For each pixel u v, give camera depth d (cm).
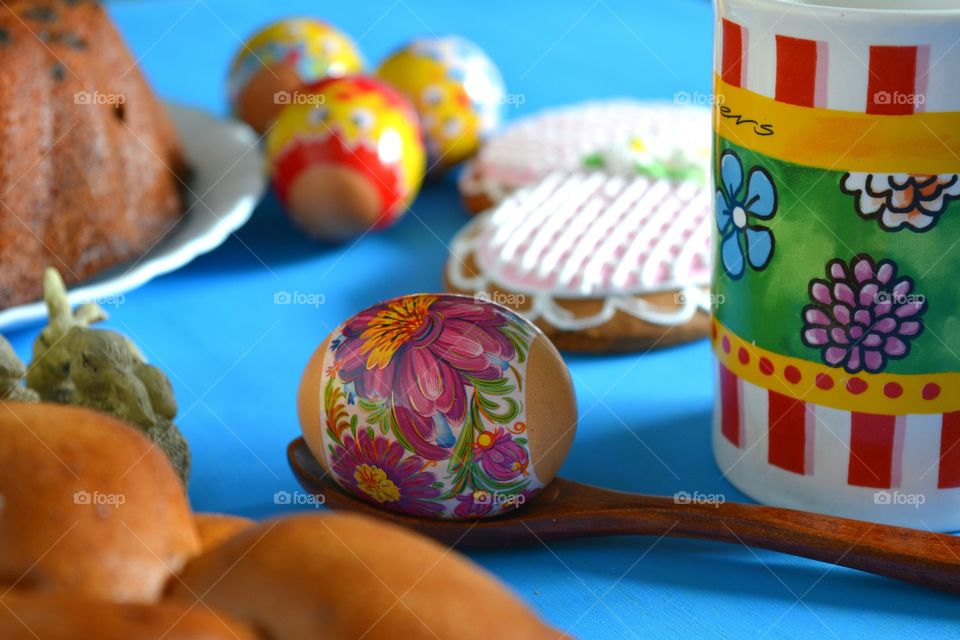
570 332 49
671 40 79
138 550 30
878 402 40
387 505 40
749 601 39
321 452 40
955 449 40
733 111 40
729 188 41
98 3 54
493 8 87
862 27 37
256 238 57
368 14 85
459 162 61
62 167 51
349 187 54
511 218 53
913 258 39
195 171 57
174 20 84
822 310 40
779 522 39
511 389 39
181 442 41
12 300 50
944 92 38
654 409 47
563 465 44
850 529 39
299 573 28
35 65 50
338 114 54
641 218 52
